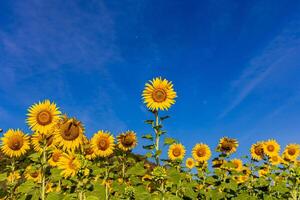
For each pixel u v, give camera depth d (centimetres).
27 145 1430
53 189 1560
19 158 1425
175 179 1129
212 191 1611
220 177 1708
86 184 1101
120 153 1628
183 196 1508
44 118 1277
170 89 1309
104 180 1474
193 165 2020
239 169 2011
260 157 1877
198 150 1894
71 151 1218
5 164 1415
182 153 1870
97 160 1584
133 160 1586
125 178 1595
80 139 1227
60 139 1220
